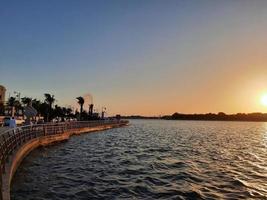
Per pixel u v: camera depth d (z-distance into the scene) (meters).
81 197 18.81
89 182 22.64
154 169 28.70
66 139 52.09
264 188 22.14
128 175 25.59
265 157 41.31
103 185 21.89
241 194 20.36
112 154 39.50
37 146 37.34
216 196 19.70
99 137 69.25
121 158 35.81
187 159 36.47
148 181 23.44
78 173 25.83
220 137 87.25
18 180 22.14
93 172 26.52
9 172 17.78
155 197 19.16
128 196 19.28
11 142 23.83
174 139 72.62
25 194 18.94
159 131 116.12
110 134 83.25
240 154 44.16
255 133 117.88
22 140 30.81
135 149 46.53
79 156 36.03
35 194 19.05
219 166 31.83
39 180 22.62
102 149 45.06
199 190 21.06
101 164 30.92
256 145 61.34
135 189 20.95
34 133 37.75
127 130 113.69
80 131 70.94
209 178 25.12
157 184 22.58
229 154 43.75
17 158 24.05
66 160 32.41
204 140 72.31
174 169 28.97
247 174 27.50
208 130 138.75
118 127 131.50
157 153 41.88
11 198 17.98
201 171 28.30
